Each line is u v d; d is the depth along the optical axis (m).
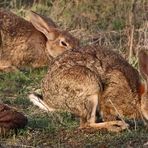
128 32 22.05
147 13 23.28
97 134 16.33
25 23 22.50
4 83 20.17
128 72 16.58
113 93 16.44
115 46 21.75
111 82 16.41
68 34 22.11
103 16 23.91
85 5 24.34
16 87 19.91
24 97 18.94
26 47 22.19
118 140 15.91
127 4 23.88
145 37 21.45
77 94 16.38
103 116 16.77
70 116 17.34
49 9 24.58
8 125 15.99
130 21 22.42
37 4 24.89
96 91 16.33
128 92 16.45
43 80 17.14
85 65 16.38
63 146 15.66
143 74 16.30
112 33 22.62
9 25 22.28
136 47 21.12
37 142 15.88
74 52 16.69
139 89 16.56
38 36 22.28
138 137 16.03
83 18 23.77
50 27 22.28
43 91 17.14
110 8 24.16
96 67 16.39
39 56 22.27
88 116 16.50
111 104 16.50
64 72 16.42
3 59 22.14
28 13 24.23
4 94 19.30
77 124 16.97
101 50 16.72
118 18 23.50
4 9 23.42
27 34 22.25
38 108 17.95
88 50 16.67
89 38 22.42
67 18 23.83
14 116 16.05
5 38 22.14
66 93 16.47
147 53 16.30
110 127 16.45
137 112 16.61
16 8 24.72
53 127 16.66
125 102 16.50
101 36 22.36
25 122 16.39
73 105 16.53
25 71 21.91
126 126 16.42
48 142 15.90
